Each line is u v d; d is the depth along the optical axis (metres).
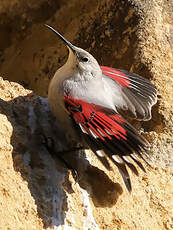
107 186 8.18
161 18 12.46
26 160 7.67
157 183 9.00
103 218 7.87
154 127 10.39
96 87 8.33
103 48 12.78
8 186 7.10
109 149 7.32
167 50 11.89
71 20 14.44
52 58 14.25
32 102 8.59
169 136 10.12
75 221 7.55
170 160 9.70
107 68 9.30
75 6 14.62
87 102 7.74
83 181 8.05
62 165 7.93
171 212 8.73
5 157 7.31
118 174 8.42
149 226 8.34
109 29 12.91
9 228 6.75
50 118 8.49
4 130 7.57
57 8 14.97
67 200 7.62
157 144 9.89
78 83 8.23
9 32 15.36
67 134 8.47
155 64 11.41
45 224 7.23
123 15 12.73
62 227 7.36
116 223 7.97
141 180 8.84
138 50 11.77
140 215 8.36
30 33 15.12
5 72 14.97
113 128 7.54
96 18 13.58
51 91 8.23
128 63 11.80
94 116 7.58
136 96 9.15
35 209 7.22
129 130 7.65
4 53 15.33
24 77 14.57
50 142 8.10
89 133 7.39
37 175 7.60
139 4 12.61
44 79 14.16
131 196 8.41
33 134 8.06
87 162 8.30
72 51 8.55
